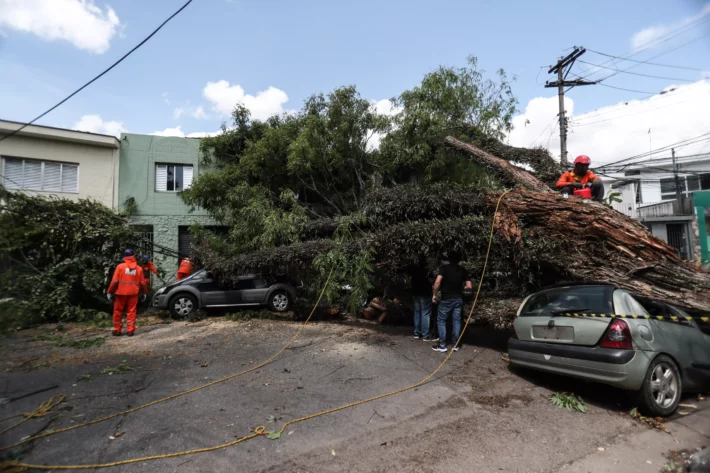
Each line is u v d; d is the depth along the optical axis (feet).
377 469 10.22
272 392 15.38
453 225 21.15
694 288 17.08
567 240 19.01
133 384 16.28
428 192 24.13
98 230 34.53
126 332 27.30
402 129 37.19
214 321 30.53
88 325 29.73
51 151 45.62
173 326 29.25
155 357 20.44
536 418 13.26
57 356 20.75
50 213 33.81
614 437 12.06
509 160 31.91
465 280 21.71
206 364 19.06
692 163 81.61
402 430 12.33
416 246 21.95
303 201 44.39
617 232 18.13
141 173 49.67
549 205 19.45
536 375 17.48
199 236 39.55
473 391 15.58
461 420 13.05
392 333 25.52
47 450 10.92
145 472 9.92
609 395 15.33
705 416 13.83
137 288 26.84
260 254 29.50
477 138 36.35
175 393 15.25
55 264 32.35
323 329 26.91
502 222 20.11
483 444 11.53
